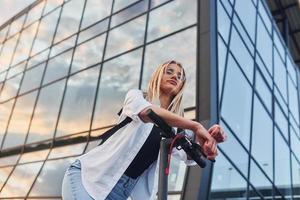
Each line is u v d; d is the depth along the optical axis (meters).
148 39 9.92
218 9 9.23
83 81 11.21
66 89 11.70
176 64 1.86
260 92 11.10
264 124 10.73
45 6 16.19
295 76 16.88
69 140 10.14
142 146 1.65
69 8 14.36
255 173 9.02
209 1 9.00
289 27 20.22
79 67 11.77
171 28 9.43
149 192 1.77
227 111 8.15
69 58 12.52
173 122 1.51
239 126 8.73
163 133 1.59
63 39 13.52
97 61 11.19
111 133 1.68
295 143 13.90
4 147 12.59
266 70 12.38
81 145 9.61
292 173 12.43
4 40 17.83
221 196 6.95
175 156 1.94
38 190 9.32
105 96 10.04
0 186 10.52
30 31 16.12
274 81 13.09
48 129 11.21
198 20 8.83
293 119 14.60
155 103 1.72
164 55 9.09
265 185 9.51
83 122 10.14
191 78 7.96
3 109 14.30
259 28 12.79
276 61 14.08
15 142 12.23
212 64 7.88
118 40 10.94
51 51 13.74
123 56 10.35
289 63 16.30
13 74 15.28
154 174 1.79
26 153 11.33
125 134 1.62
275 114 12.20
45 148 10.77
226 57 8.86
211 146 1.49
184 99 7.77
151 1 10.71
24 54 15.41
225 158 7.57
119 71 10.13
